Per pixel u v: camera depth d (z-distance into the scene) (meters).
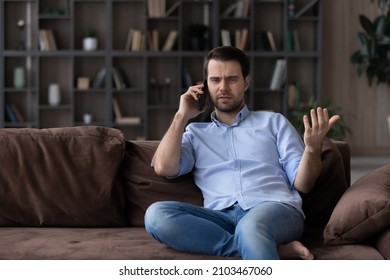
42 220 2.83
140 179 2.92
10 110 9.07
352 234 2.47
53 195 2.84
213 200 2.76
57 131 2.98
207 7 9.33
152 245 2.51
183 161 2.82
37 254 2.40
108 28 9.03
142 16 9.30
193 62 9.40
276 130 2.86
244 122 2.89
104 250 2.43
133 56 9.32
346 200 2.55
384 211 2.41
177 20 9.34
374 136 9.86
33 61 9.27
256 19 9.37
